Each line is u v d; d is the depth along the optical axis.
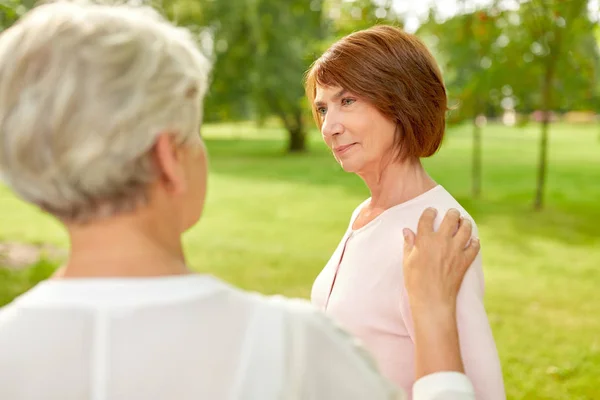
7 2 4.66
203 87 0.74
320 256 7.57
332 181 14.99
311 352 0.70
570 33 8.96
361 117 1.36
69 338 0.65
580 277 6.56
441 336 1.02
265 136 41.44
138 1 0.76
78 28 0.66
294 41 21.86
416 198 1.36
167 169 0.69
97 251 0.69
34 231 8.68
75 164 0.64
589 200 11.90
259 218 10.23
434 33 8.44
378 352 1.32
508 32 9.38
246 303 0.72
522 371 4.17
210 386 0.66
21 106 0.64
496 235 8.73
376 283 1.32
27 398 0.64
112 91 0.64
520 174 16.55
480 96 10.00
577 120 59.19
